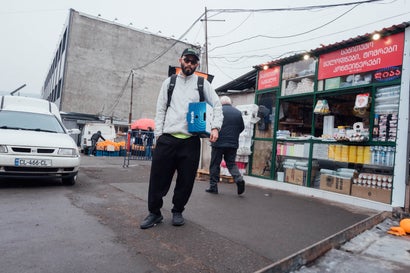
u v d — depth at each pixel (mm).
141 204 4020
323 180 5688
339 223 3742
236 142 5270
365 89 5211
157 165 3062
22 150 4676
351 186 5172
